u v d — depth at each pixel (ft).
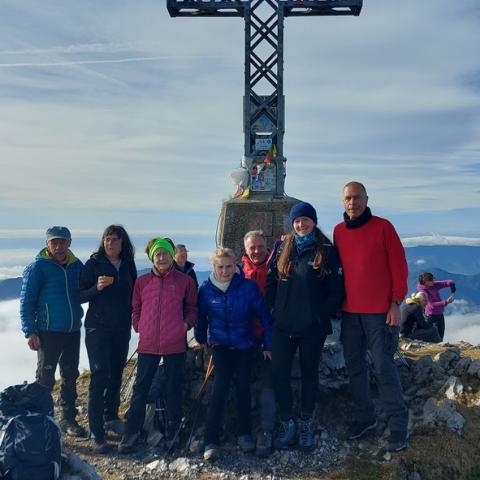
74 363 21.52
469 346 32.99
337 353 22.82
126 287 20.94
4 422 15.53
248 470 18.49
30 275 20.40
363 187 18.38
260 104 29.35
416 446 18.80
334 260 18.63
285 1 28.81
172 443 19.95
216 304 19.35
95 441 20.15
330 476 17.79
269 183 29.37
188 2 28.78
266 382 20.44
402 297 17.99
